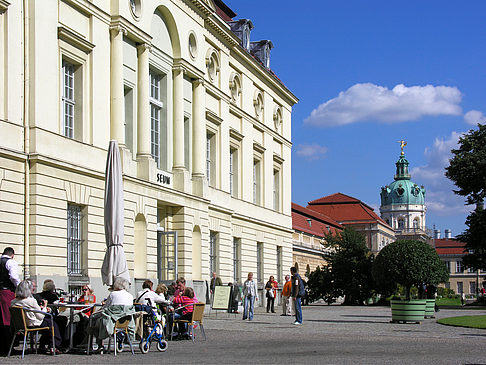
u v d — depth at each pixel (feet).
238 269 146.41
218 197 131.95
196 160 119.85
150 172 100.12
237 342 59.36
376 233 417.49
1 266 50.01
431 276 88.69
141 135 100.42
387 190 627.87
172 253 110.22
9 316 49.37
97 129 89.35
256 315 115.34
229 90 139.85
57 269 78.89
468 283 523.29
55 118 80.43
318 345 55.72
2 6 73.61
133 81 99.50
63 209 80.74
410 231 603.26
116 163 66.49
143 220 98.94
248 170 152.05
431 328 77.92
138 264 98.22
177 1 113.60
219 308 103.91
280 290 171.42
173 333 62.39
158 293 63.31
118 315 49.78
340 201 431.84
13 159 74.18
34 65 77.05
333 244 192.03
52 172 78.89
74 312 57.72
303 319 100.12
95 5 89.51
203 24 124.67
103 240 88.53
